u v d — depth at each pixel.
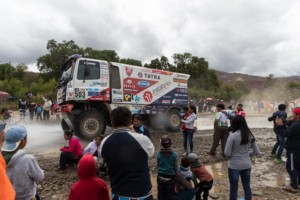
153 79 13.69
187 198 4.80
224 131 9.24
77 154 7.68
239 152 4.87
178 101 14.69
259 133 15.53
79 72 11.38
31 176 3.22
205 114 32.78
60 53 50.03
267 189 6.38
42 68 51.75
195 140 12.74
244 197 5.44
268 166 8.40
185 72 59.19
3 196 1.63
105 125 11.76
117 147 3.00
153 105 13.70
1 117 22.06
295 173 6.17
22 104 22.34
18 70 61.59
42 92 44.09
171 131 14.43
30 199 3.23
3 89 45.12
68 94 11.30
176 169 4.78
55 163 8.34
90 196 3.25
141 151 3.02
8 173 3.11
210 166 8.36
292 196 5.92
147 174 3.08
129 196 2.95
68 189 6.29
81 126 11.22
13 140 3.20
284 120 8.06
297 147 6.11
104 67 11.96
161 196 4.82
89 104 11.91
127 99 12.66
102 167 6.88
